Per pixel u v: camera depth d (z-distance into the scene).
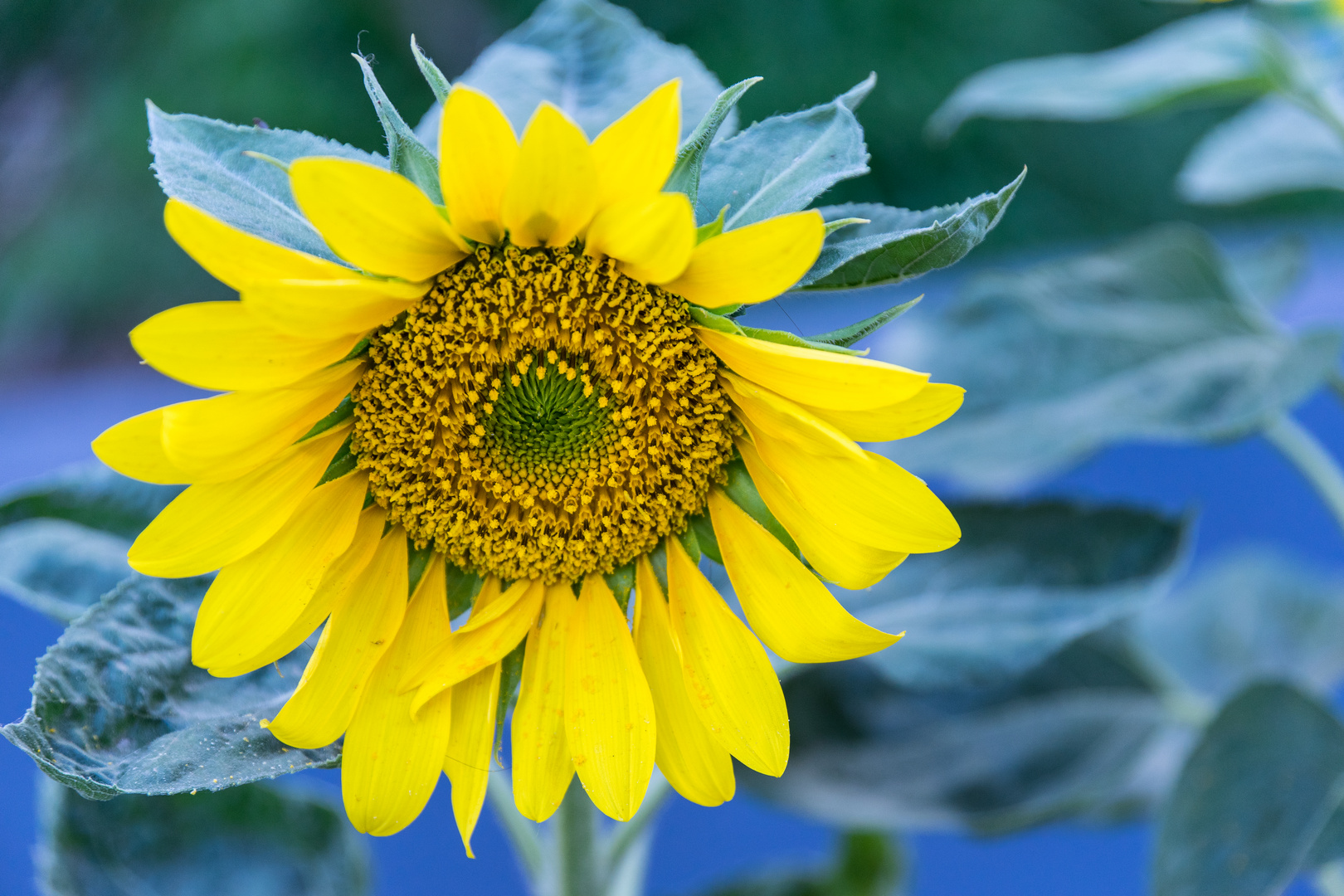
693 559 0.93
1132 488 1.54
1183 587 1.28
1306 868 0.99
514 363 0.92
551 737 0.92
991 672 1.02
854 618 0.91
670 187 0.89
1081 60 1.10
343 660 0.91
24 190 2.64
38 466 1.59
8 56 2.69
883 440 0.90
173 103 2.56
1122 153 2.59
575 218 0.89
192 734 0.91
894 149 2.50
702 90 0.96
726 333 0.90
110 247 2.55
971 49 2.53
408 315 0.91
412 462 0.92
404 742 0.91
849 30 2.49
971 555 1.04
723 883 1.12
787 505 0.92
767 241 0.88
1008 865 1.36
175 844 1.02
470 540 0.93
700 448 0.92
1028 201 2.54
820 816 1.06
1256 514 1.56
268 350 0.88
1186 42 1.09
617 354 0.92
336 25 2.55
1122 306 1.09
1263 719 1.01
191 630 0.92
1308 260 1.14
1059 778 1.08
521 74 0.97
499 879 1.28
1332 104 1.07
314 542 0.92
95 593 0.98
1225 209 2.56
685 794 0.92
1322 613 1.21
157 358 0.88
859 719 1.09
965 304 1.09
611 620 0.93
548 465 0.93
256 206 0.90
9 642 1.27
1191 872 1.00
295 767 0.90
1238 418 1.03
